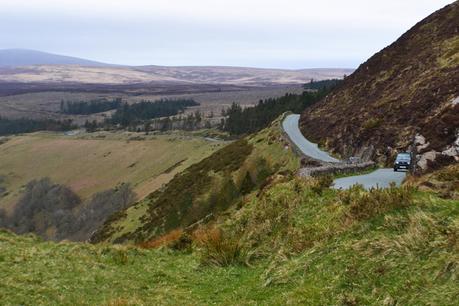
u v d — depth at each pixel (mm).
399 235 10359
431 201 11703
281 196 17969
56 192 134875
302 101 134875
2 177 167750
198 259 14805
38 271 12164
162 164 141375
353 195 15133
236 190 53906
